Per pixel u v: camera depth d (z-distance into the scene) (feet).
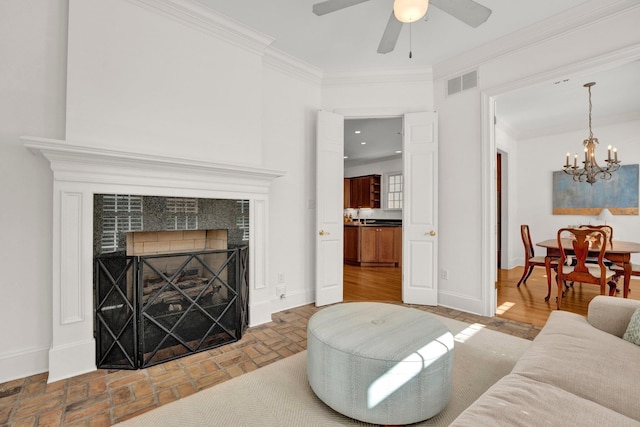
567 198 18.76
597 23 8.37
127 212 7.39
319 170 11.81
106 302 7.11
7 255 6.50
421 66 11.97
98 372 6.93
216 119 9.01
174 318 7.80
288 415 5.44
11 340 6.55
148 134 7.84
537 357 4.73
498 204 19.95
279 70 11.21
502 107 15.52
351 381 5.13
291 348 8.20
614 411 3.48
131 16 7.61
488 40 10.19
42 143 5.98
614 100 14.58
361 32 9.73
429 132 11.82
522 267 20.04
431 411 5.14
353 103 12.50
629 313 5.68
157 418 5.33
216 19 8.80
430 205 11.84
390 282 16.25
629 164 16.69
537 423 3.18
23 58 6.62
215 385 6.40
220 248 9.43
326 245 12.05
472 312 11.00
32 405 5.71
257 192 9.79
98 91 7.15
